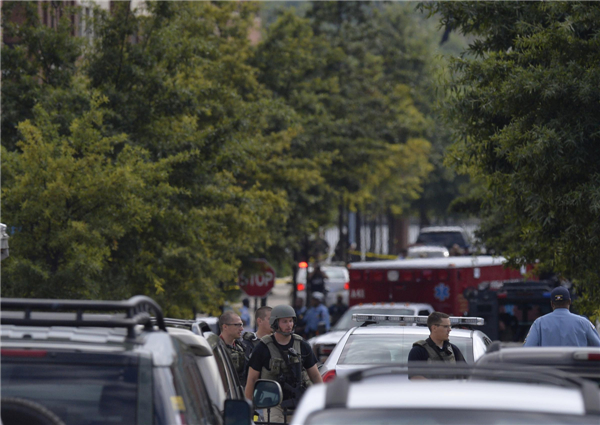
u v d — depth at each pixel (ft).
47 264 176.96
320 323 291.17
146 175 191.11
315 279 396.37
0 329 51.13
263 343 103.04
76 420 47.73
